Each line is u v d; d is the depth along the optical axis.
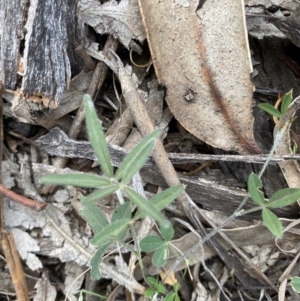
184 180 0.43
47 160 0.45
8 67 0.40
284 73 0.45
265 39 0.45
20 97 0.40
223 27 0.40
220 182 0.44
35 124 0.44
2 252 0.44
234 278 0.45
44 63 0.40
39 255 0.44
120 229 0.35
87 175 0.33
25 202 0.41
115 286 0.44
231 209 0.43
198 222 0.43
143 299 0.43
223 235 0.43
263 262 0.44
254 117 0.44
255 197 0.38
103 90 0.45
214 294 0.44
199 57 0.40
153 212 0.32
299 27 0.43
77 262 0.44
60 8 0.40
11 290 0.44
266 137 0.43
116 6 0.42
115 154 0.42
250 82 0.41
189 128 0.42
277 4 0.43
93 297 0.44
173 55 0.41
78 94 0.43
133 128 0.43
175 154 0.42
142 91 0.44
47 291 0.44
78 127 0.43
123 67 0.42
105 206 0.44
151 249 0.39
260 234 0.43
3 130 0.45
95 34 0.43
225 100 0.41
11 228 0.44
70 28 0.41
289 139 0.42
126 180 0.33
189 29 0.40
